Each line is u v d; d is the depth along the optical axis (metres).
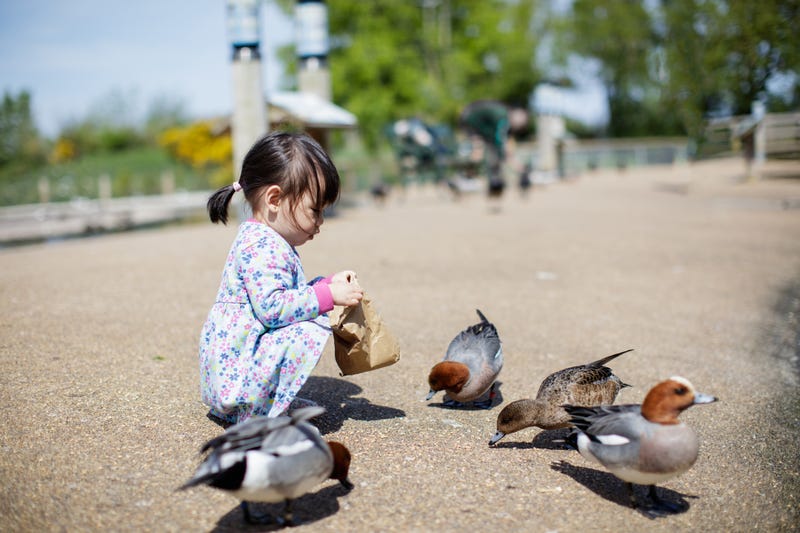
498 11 52.53
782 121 27.98
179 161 40.75
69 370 5.20
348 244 12.80
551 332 6.79
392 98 45.31
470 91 52.62
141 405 4.53
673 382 3.12
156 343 6.04
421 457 3.93
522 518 3.28
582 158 43.69
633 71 60.78
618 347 6.34
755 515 3.42
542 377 5.43
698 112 27.41
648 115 64.06
